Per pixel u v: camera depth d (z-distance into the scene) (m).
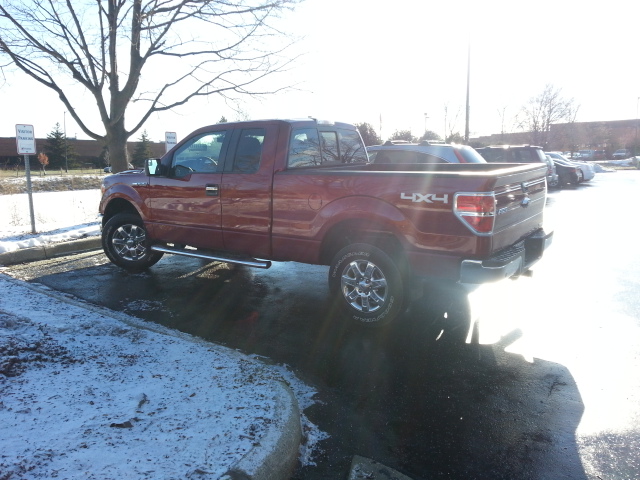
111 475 2.46
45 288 6.30
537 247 5.35
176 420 3.01
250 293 6.30
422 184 4.61
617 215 13.34
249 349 4.62
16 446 2.68
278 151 5.59
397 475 2.86
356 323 5.16
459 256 4.51
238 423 2.98
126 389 3.42
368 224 4.99
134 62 9.41
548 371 4.16
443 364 4.32
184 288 6.45
